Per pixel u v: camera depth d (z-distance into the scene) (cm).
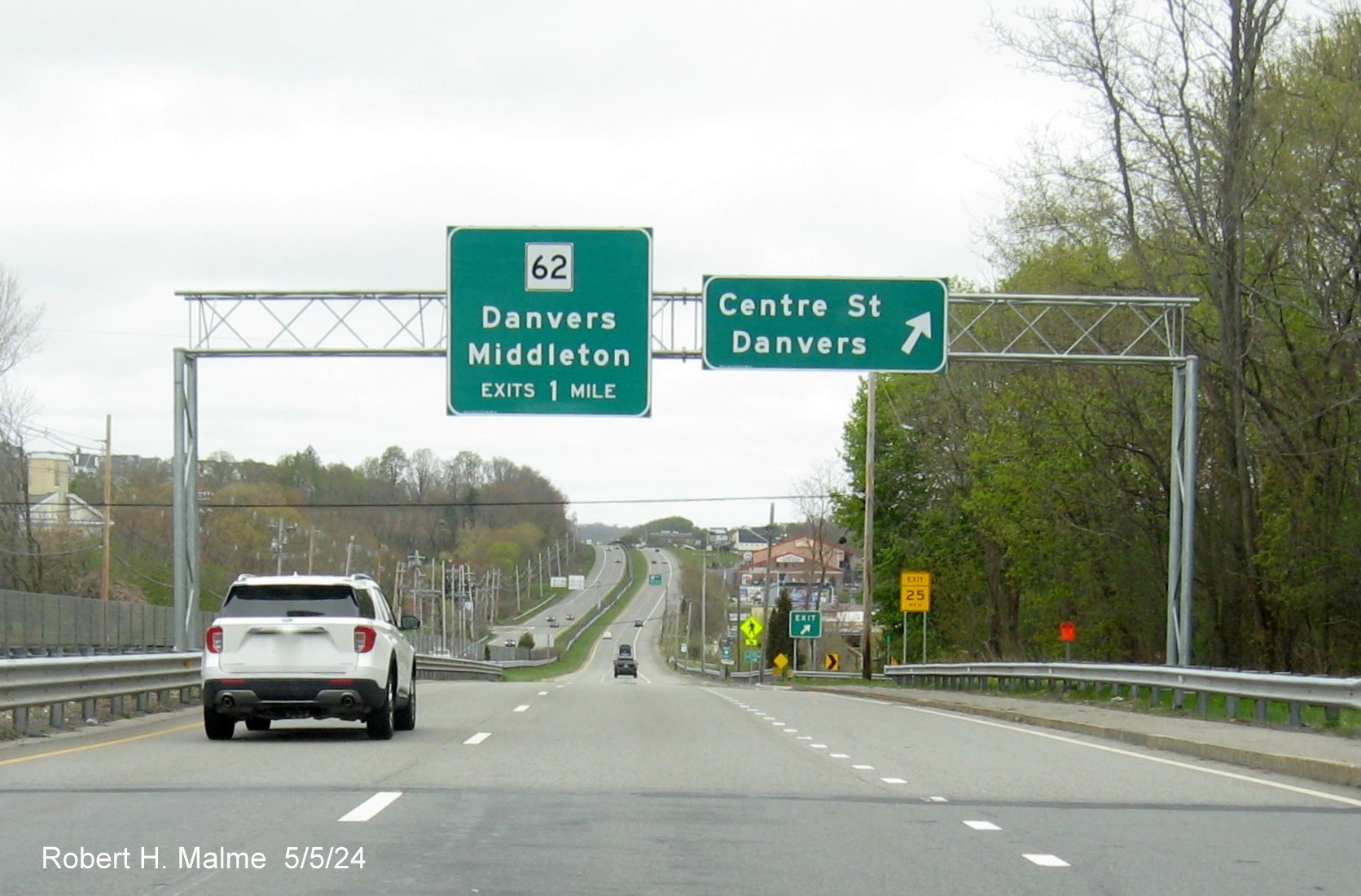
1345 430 3238
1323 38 3045
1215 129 3059
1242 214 3038
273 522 8856
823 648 10894
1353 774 1389
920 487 6531
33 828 1017
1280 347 3303
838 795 1273
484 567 14225
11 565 6600
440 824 1048
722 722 2302
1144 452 3775
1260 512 3403
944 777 1441
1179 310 2873
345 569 9988
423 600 12206
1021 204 3662
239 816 1080
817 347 2730
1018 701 3083
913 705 3291
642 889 820
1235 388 3108
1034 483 4112
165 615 5694
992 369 4256
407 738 1875
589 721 2255
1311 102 3000
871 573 5347
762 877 863
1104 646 4553
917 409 5566
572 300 2722
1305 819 1153
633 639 16275
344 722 2322
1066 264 3722
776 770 1490
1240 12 2986
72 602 4666
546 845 965
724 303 2723
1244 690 2198
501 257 2728
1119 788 1367
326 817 1078
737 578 15388
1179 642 2797
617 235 2731
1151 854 968
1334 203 3041
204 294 2819
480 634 13700
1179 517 2845
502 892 801
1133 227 3309
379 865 879
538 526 19000
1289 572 3253
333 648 1767
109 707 2217
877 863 916
